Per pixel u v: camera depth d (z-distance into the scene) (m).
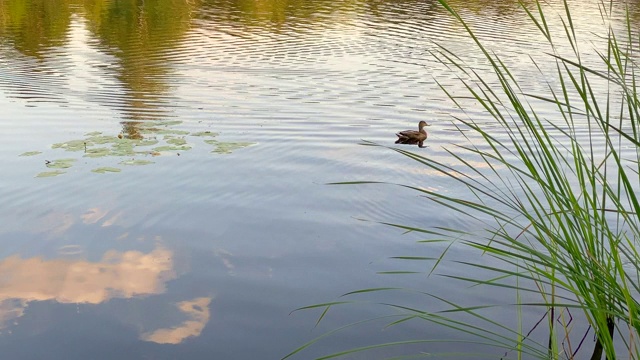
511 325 5.93
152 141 11.88
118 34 24.45
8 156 10.95
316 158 11.09
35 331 5.95
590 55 20.00
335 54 20.69
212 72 18.30
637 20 26.56
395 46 21.86
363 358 5.47
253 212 8.69
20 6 31.25
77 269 7.14
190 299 6.50
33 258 7.40
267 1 33.22
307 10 30.14
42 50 21.45
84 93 15.78
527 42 22.09
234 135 12.37
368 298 6.50
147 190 9.41
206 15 28.94
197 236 7.96
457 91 16.25
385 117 13.99
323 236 7.98
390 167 10.66
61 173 10.04
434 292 6.61
